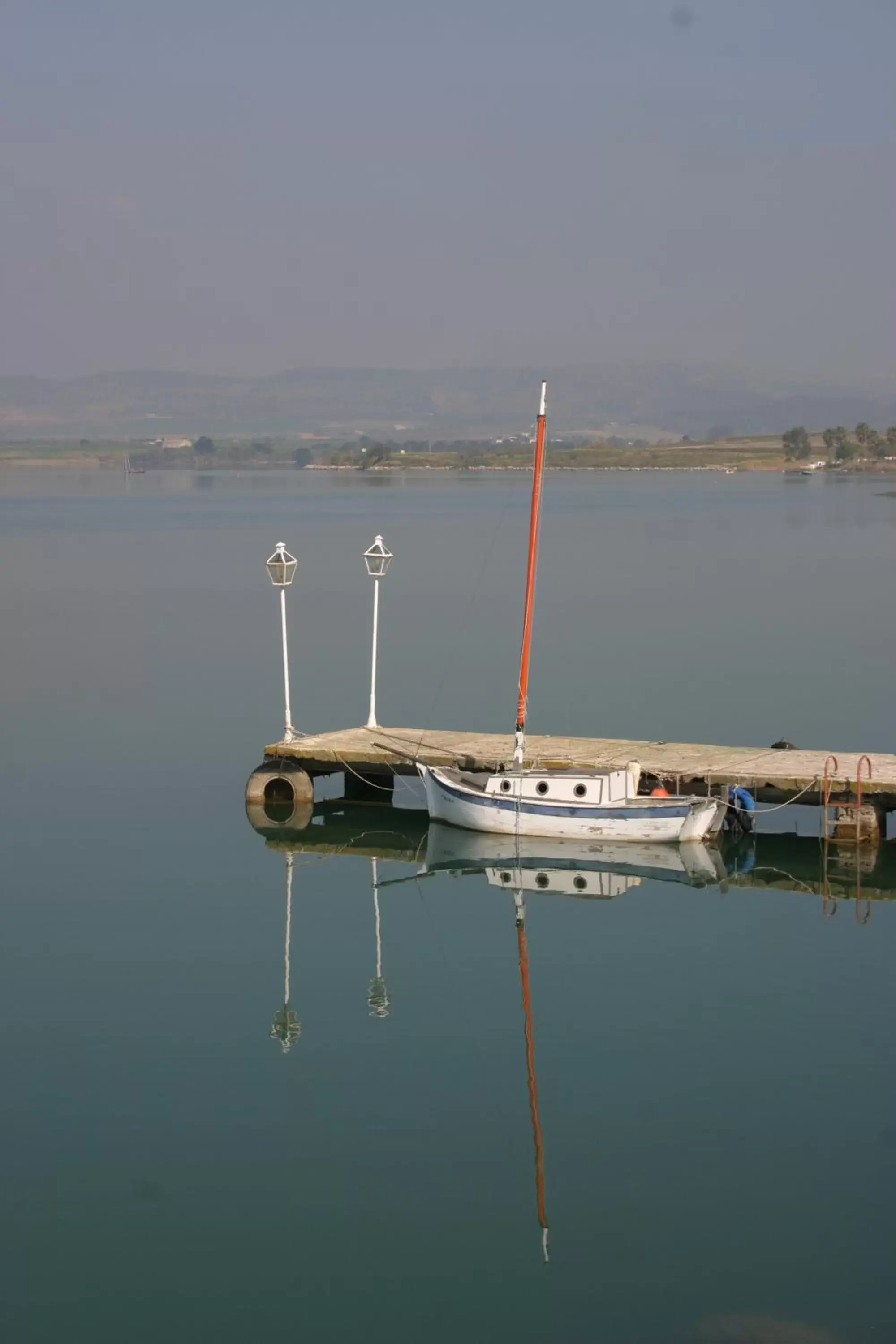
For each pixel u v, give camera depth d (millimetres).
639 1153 21844
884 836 37906
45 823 39250
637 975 28531
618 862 35812
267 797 41188
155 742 49344
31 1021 26312
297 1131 22469
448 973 28703
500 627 76688
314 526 160250
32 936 30594
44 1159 21703
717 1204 20438
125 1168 21453
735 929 31031
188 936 30641
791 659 65625
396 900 33031
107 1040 25594
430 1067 24594
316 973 28641
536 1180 21062
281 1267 19188
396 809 40969
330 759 40219
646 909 32375
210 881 34281
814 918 31672
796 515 173500
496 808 37281
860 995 27438
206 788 43094
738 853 36562
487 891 33688
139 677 62062
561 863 35938
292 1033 25875
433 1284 18750
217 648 70125
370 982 28219
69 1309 18344
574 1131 22375
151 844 37312
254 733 50812
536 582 99250
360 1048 25312
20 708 55375
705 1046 25281
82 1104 23281
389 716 53375
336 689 59000
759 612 82062
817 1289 18594
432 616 81750
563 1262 19141
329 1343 17719
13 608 86562
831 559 114250
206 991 27750
